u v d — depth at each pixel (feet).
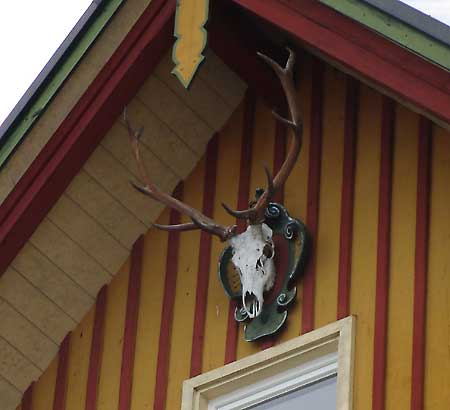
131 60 67.46
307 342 62.95
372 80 60.08
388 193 62.95
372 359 61.11
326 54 61.36
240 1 63.31
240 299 65.82
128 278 70.03
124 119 66.23
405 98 59.00
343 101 65.51
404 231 62.03
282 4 61.98
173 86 68.59
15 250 69.92
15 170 69.00
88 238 70.18
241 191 67.77
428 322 60.34
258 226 65.05
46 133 68.54
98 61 67.77
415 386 59.77
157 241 69.77
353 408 60.90
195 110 69.00
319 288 63.67
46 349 71.31
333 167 64.95
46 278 70.64
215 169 68.90
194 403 65.72
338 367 61.62
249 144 68.18
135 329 69.05
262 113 68.23
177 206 65.57
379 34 59.26
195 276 67.97
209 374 65.51
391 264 61.93
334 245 63.82
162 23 66.74
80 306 70.85
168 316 68.18
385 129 63.87
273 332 64.28
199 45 63.77
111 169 69.41
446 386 59.16
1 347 71.41
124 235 70.23
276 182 64.23
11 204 69.31
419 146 62.64
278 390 63.98
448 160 61.72
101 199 69.82
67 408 69.92
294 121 63.77
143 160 69.51
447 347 59.57
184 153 69.46
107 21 67.31
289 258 64.75
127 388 68.28
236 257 65.31
